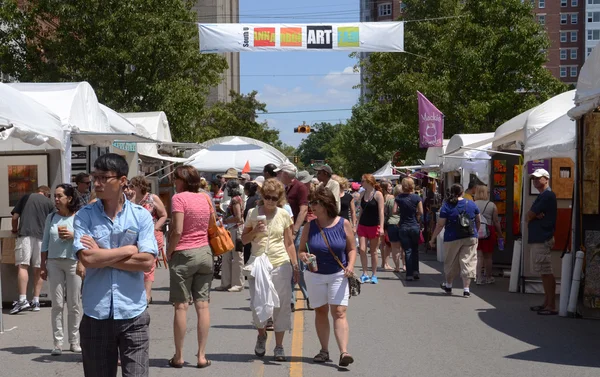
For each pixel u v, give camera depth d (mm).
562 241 14555
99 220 5246
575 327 10508
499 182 17141
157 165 24781
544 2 120875
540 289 14055
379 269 18797
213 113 49438
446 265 13797
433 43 40594
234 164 24734
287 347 9109
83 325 5250
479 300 13117
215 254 8094
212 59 32125
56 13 28344
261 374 7688
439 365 8125
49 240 8719
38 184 13000
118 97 28844
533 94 35688
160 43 28953
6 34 28016
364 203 15641
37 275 11836
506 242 17094
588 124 11406
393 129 41781
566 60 120875
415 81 38875
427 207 26672
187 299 7973
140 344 5281
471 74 35719
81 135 13672
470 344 9273
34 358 8531
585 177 11414
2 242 12070
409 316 11359
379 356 8555
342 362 7836
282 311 8281
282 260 8273
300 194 11445
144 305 5348
